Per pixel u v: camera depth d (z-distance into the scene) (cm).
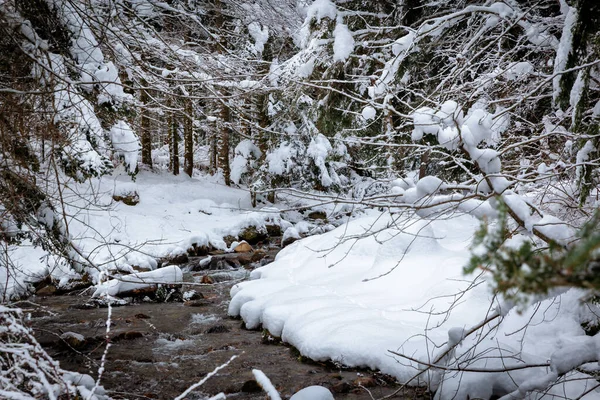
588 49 530
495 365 515
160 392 604
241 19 1035
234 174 2184
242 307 894
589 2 450
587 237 77
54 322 889
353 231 1085
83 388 290
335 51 973
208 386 623
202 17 1017
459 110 389
